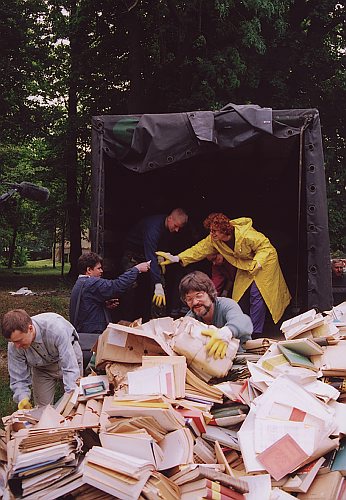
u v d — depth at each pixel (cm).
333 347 329
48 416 297
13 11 1780
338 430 268
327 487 244
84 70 1666
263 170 695
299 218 562
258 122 526
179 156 539
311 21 1562
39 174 2086
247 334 365
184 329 329
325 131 1597
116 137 547
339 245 1500
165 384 296
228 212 752
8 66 1816
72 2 1661
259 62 1424
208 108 1263
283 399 276
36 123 1958
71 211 2139
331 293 522
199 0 1254
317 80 1565
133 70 1453
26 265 4019
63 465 242
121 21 1563
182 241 691
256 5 1224
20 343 374
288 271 675
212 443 273
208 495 229
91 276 509
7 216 2648
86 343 482
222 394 299
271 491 240
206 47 1288
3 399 609
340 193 1547
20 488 246
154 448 245
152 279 607
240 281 575
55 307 1338
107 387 324
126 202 700
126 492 227
